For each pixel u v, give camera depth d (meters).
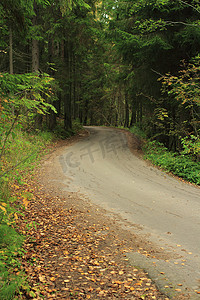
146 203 7.49
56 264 3.93
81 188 8.97
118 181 10.09
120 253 4.35
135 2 13.95
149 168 12.52
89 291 3.23
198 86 10.45
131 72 17.03
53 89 16.89
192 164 11.41
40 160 12.88
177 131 14.06
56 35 19.67
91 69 29.14
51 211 6.48
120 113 50.06
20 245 4.37
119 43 14.33
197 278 3.52
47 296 3.12
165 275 3.60
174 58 14.59
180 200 7.81
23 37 8.00
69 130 25.08
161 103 16.06
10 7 6.33
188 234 5.26
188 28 12.02
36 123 17.33
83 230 5.38
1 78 4.54
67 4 7.93
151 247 4.62
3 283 3.08
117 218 6.24
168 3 12.38
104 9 16.27
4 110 4.25
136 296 3.10
